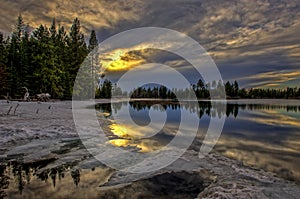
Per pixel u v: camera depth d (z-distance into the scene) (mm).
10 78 42469
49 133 12883
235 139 13305
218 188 6211
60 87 45312
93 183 6734
